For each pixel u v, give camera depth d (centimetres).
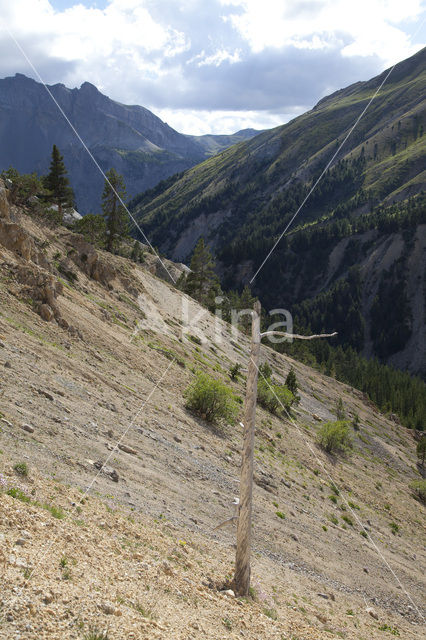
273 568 1688
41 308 2688
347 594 1920
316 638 1098
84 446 1588
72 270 4291
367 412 8819
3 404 1479
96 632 614
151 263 11912
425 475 6588
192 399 3077
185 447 2336
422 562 3003
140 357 3331
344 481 3909
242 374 5269
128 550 1027
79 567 797
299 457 3741
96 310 3669
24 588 638
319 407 7188
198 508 1773
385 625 1745
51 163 8212
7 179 6688
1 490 954
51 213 6788
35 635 557
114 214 7638
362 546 2638
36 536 827
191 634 757
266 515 2180
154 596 852
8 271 2772
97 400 2131
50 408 1695
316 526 2481
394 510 3925
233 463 2558
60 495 1123
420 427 10962
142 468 1770
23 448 1291
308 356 13388
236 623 938
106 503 1277
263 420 4053
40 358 2112
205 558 1330
